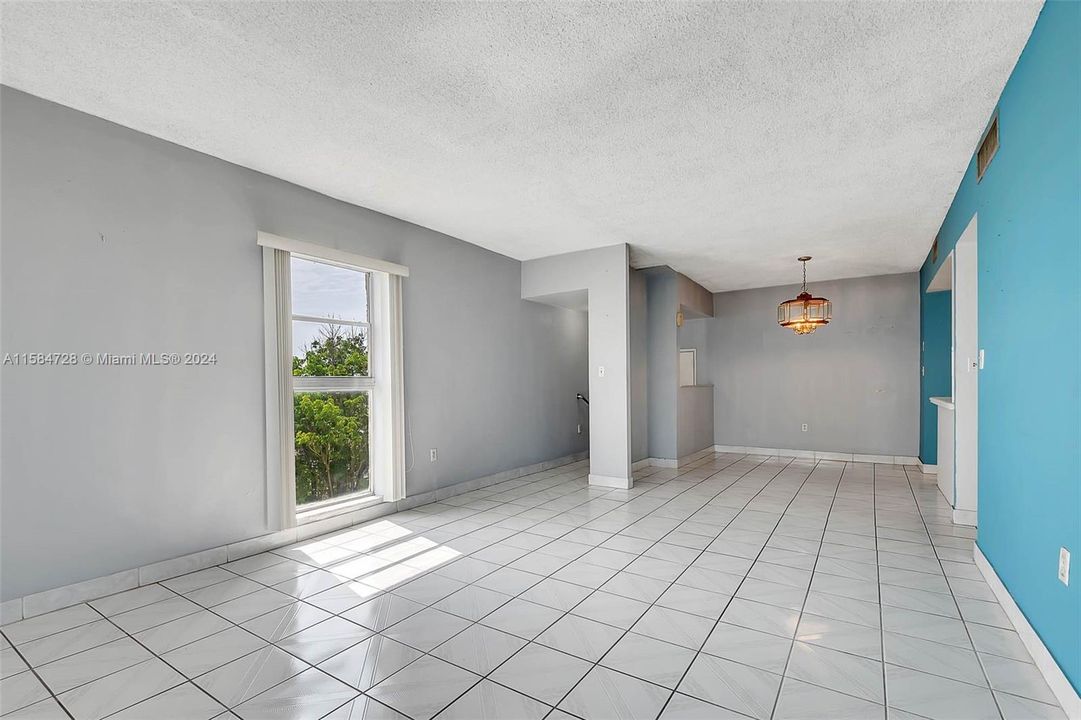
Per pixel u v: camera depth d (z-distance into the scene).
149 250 3.23
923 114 2.96
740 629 2.55
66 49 2.38
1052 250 2.05
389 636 2.51
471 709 1.95
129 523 3.12
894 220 4.96
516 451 6.44
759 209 4.63
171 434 3.31
